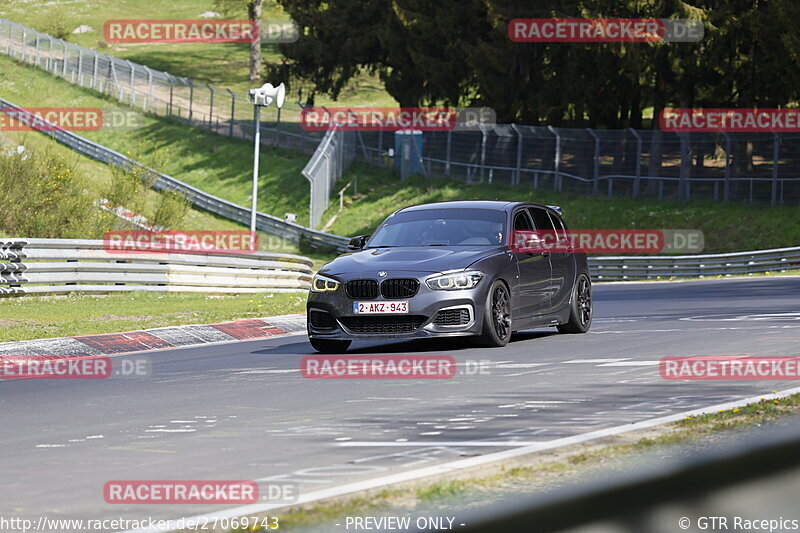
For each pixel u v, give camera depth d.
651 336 49.12
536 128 191.88
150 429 27.08
